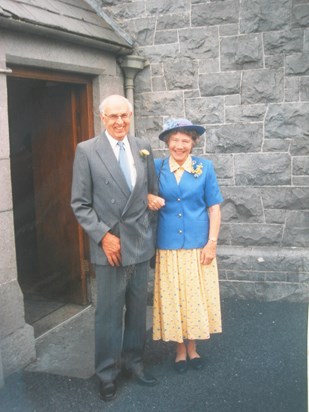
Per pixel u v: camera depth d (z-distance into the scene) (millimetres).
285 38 4098
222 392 2801
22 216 3764
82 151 2664
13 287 3178
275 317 3926
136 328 2916
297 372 2994
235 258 4402
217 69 4293
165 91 4453
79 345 3578
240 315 3998
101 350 2812
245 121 4285
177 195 2900
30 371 3184
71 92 3992
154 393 2824
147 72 4477
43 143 3703
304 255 4254
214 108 4344
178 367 3057
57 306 4262
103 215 2684
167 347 3432
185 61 4355
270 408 2613
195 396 2773
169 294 2963
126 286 2811
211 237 2963
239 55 4215
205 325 2939
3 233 3084
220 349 3334
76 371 3176
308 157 4195
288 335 3555
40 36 3340
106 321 2787
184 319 2977
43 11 3402
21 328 3250
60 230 4070
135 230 2719
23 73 3373
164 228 2938
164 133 2918
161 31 4383
